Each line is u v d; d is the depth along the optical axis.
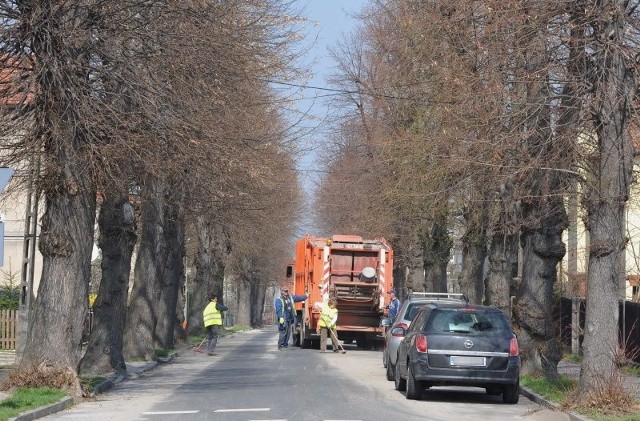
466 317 35.03
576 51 29.98
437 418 29.38
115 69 34.66
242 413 29.70
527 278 41.53
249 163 44.22
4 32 32.91
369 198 75.06
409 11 52.47
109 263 47.50
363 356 64.12
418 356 34.44
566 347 61.62
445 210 55.59
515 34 31.02
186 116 36.34
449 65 39.88
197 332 100.00
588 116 30.75
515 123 32.38
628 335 48.09
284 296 75.75
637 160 36.53
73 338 36.22
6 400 31.31
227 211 60.69
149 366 53.84
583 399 30.17
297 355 65.19
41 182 35.81
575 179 34.72
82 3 34.00
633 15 29.73
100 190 37.38
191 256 113.50
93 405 33.84
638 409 29.36
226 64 38.19
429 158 48.44
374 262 70.12
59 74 32.84
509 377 34.22
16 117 34.75
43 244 36.47
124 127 34.91
